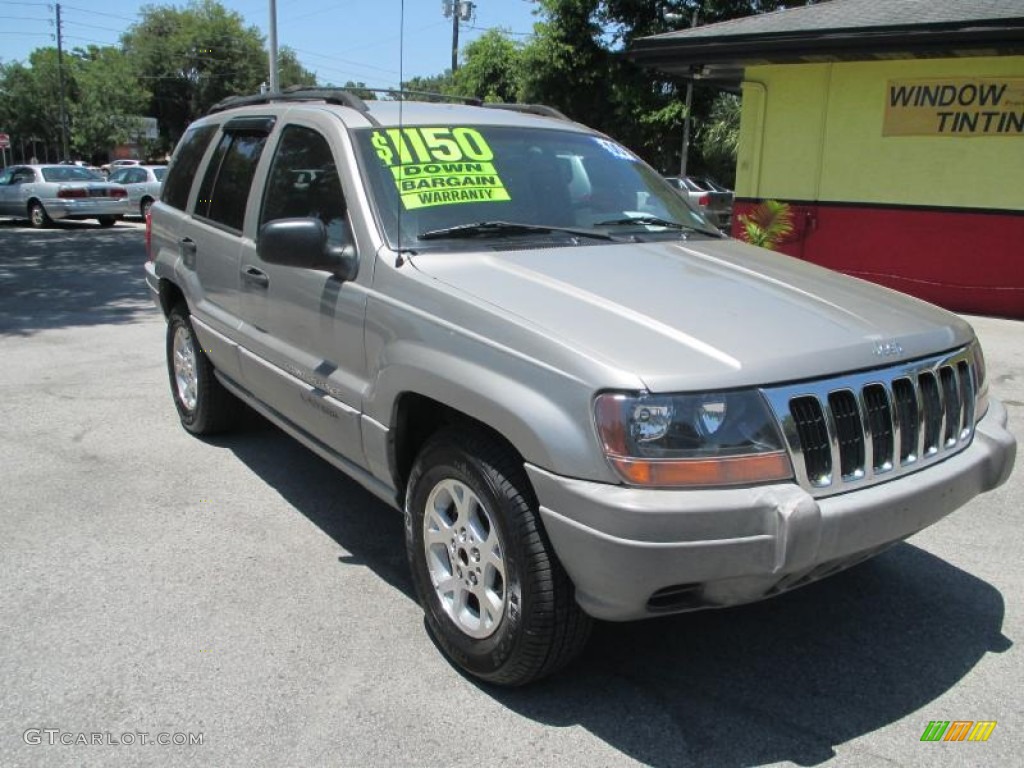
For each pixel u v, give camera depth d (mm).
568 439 2537
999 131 9930
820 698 3031
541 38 25906
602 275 3195
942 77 10156
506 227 3607
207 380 5293
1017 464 5258
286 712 2896
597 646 3334
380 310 3295
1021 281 10055
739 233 11969
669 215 4223
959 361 3131
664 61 11500
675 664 3223
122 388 6797
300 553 4039
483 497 2871
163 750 2707
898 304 3334
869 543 2664
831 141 11062
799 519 2445
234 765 2652
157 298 5770
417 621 3473
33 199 20766
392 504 3516
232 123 4973
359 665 3166
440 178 3688
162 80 58812
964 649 3338
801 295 3176
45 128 52469
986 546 4199
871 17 10367
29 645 3248
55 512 4438
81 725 2814
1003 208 10055
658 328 2725
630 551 2439
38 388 6758
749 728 2867
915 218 10633
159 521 4355
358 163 3658
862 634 3434
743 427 2498
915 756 2738
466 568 3045
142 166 23141
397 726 2838
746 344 2660
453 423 3104
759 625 3504
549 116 4707
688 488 2455
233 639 3314
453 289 3051
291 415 4152
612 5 25062
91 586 3691
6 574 3781
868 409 2732
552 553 2711
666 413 2449
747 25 11523
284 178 4195
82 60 54656
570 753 2730
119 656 3188
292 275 3898
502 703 2971
